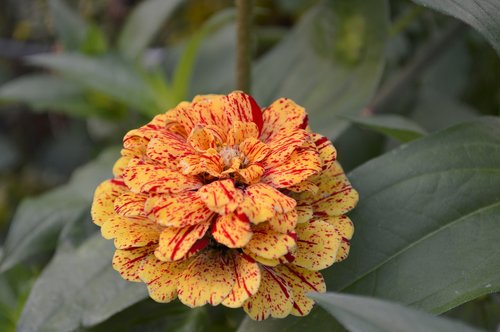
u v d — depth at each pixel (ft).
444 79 1.76
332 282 1.02
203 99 1.04
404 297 0.99
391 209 1.05
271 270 0.96
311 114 1.34
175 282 0.95
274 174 0.95
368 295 1.00
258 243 0.92
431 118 1.59
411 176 1.06
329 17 1.37
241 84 1.27
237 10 1.24
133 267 0.97
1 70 2.17
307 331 0.99
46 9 1.85
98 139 1.91
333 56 1.37
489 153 1.06
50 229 1.34
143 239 0.95
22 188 2.12
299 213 0.95
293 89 1.40
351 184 1.07
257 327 1.00
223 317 1.21
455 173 1.05
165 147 0.96
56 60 1.48
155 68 1.58
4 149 2.17
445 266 1.00
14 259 1.32
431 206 1.04
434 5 0.98
